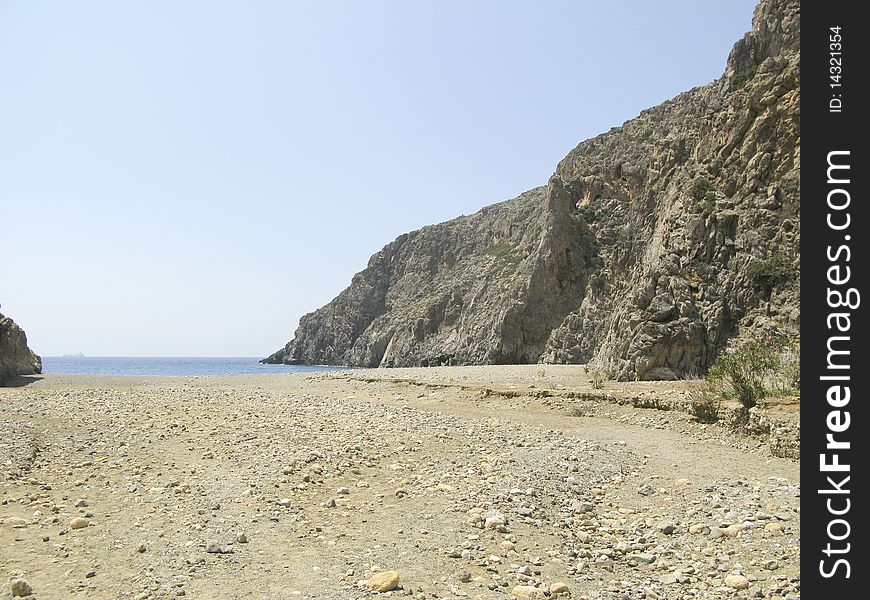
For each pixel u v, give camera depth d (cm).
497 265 10175
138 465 1280
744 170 3691
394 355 11025
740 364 1858
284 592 682
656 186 6253
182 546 821
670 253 3578
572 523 977
